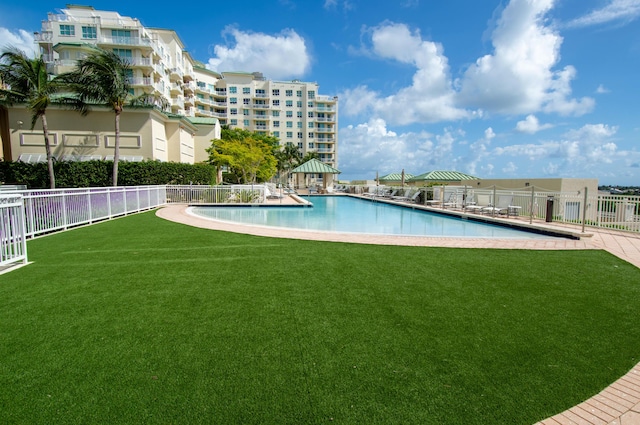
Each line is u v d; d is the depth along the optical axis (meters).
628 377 2.58
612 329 3.40
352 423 2.09
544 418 2.14
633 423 2.10
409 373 2.61
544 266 5.86
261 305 3.97
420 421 2.11
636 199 9.31
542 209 12.91
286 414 2.15
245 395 2.33
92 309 3.82
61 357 2.79
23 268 5.58
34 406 2.20
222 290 4.50
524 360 2.81
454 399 2.31
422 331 3.32
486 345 3.05
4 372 2.57
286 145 66.75
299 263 5.98
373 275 5.25
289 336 3.20
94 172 22.44
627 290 4.60
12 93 19.09
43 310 3.77
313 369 2.65
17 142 24.16
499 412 2.19
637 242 8.20
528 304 4.05
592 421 2.12
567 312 3.82
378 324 3.47
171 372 2.59
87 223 11.16
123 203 13.95
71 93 23.70
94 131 24.78
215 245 7.57
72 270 5.46
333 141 79.25
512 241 8.29
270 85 75.69
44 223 9.03
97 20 39.91
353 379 2.53
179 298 4.19
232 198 21.27
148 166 23.50
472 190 17.06
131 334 3.21
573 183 15.53
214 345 3.02
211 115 68.19
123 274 5.24
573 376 2.59
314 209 20.52
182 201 20.39
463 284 4.81
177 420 2.09
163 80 44.69
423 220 14.94
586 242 8.20
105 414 2.13
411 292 4.45
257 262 6.04
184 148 31.47
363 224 13.47
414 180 33.66
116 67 20.58
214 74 71.62
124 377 2.52
